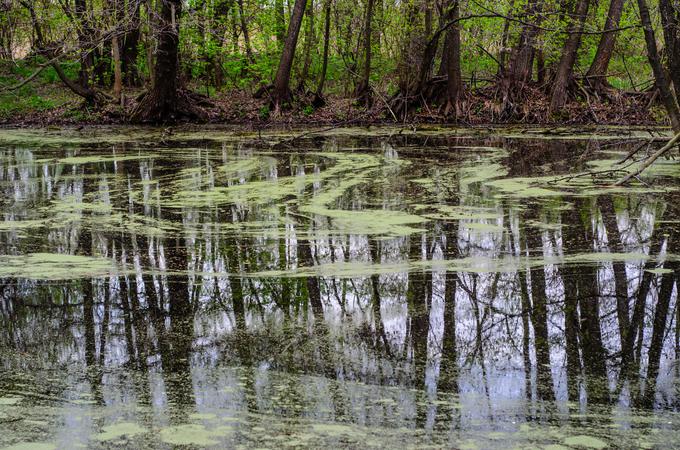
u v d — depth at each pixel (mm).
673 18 7809
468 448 2369
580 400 2801
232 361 3246
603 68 19031
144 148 12016
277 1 21359
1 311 4000
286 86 19469
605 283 4418
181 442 2404
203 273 4746
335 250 5297
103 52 21281
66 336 3592
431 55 18594
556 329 3682
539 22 13141
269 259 5078
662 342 3473
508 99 18781
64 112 18328
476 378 3041
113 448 2359
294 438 2439
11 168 9492
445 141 13242
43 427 2531
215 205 6969
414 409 2703
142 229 6000
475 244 5430
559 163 9766
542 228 5898
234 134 14883
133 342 3506
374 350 3379
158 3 16531
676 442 2416
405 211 6633
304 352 3365
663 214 6320
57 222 6258
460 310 3977
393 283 4484
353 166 9617
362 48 22609
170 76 17688
